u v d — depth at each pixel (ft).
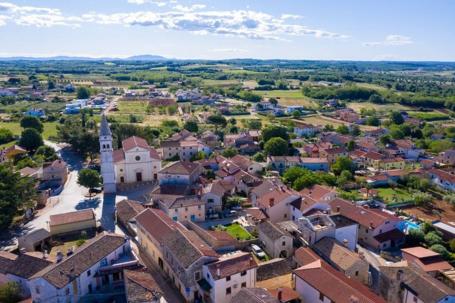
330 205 377.91
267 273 276.00
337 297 221.46
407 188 506.07
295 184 442.91
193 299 248.73
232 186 445.37
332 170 553.64
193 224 340.59
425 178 515.91
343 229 314.76
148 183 468.34
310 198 362.74
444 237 359.25
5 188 349.00
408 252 309.83
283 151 601.21
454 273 288.30
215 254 258.98
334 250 286.87
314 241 305.12
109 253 263.70
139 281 234.99
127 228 346.74
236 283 245.65
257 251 311.06
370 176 534.37
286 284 266.98
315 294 236.22
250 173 494.18
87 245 266.36
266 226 323.16
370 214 353.92
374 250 333.21
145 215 325.01
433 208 442.91
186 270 245.04
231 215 385.09
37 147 622.13
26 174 467.11
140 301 216.74
